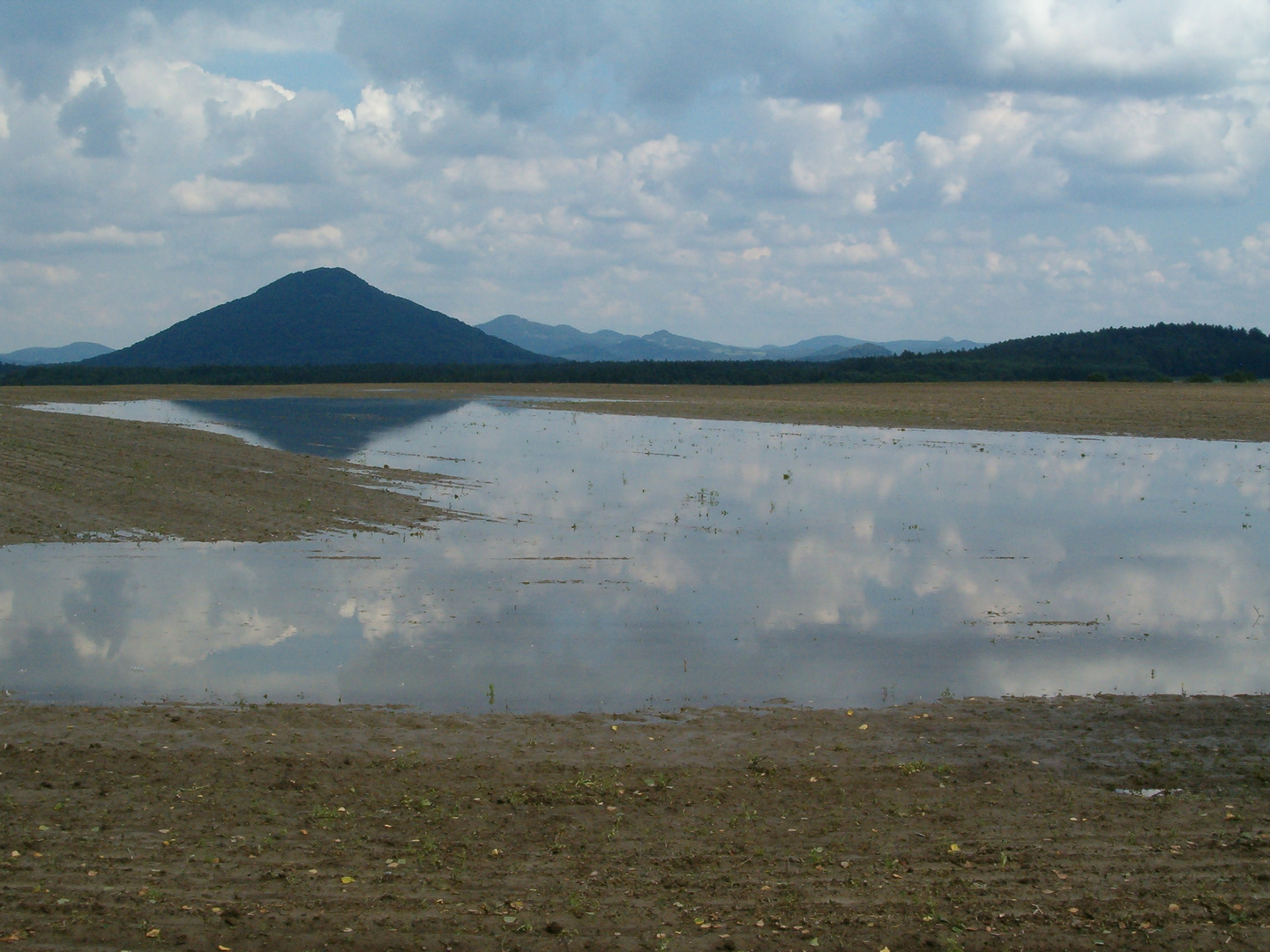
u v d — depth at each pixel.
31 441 31.45
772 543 18.86
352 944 5.98
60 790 8.29
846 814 8.01
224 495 22.55
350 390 82.06
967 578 16.22
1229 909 6.34
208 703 10.58
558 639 12.89
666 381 110.19
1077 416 48.56
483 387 90.06
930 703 10.72
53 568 16.36
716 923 6.24
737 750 9.35
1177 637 13.12
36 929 6.02
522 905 6.45
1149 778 8.77
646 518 21.23
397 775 8.70
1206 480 27.72
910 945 5.99
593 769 8.88
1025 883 6.76
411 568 16.61
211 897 6.50
